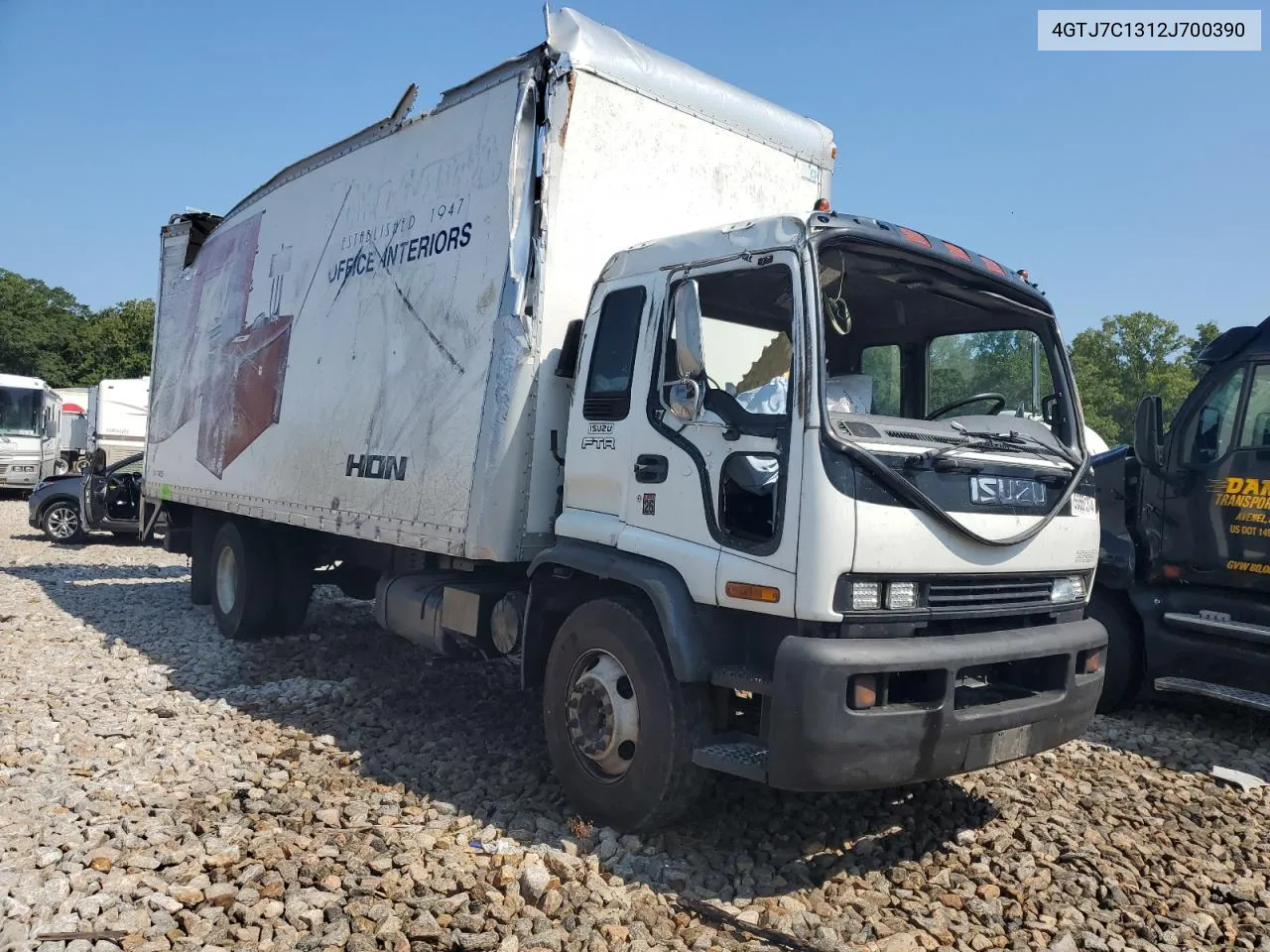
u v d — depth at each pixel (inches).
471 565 233.0
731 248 167.9
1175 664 267.9
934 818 188.9
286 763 206.8
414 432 227.0
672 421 170.4
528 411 199.0
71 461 1263.5
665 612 160.7
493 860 159.2
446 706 255.6
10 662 291.1
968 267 177.5
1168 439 273.1
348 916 139.1
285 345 298.4
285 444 291.3
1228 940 147.6
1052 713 166.9
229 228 359.3
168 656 308.8
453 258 221.6
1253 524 254.1
